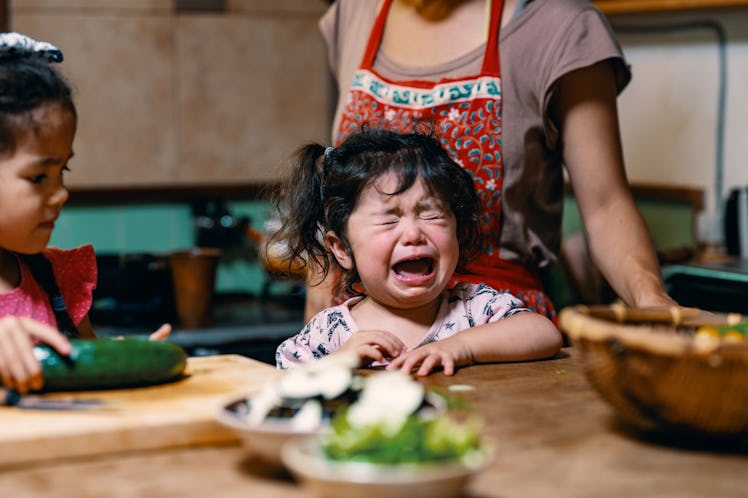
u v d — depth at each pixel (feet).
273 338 12.76
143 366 4.91
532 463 3.94
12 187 5.06
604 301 11.90
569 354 6.45
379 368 6.06
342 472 3.30
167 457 4.17
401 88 7.42
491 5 7.27
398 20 7.74
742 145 13.84
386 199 6.56
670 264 12.24
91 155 14.55
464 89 7.20
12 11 13.98
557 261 7.69
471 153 7.17
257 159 15.23
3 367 4.72
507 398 4.99
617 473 3.82
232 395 4.81
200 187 15.02
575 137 7.05
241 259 15.44
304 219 7.29
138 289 12.90
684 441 4.23
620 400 4.20
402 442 3.44
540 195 7.37
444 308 6.98
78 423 4.24
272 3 15.02
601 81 6.99
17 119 4.99
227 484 3.80
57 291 6.03
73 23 14.21
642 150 14.93
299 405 4.29
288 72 15.21
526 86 7.12
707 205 14.16
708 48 14.06
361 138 6.89
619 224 6.93
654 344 3.94
